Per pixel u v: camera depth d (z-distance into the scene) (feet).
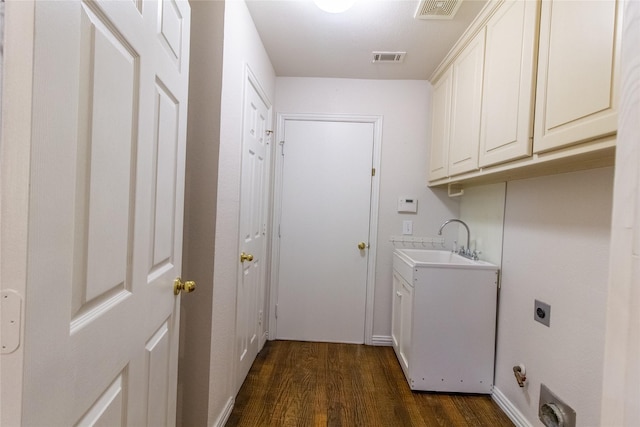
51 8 1.52
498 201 6.64
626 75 1.45
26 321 1.45
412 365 6.54
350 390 6.57
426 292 6.50
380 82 8.91
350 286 9.01
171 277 3.48
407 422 5.63
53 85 1.55
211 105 4.66
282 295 9.05
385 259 8.98
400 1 5.60
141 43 2.52
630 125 1.42
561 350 4.65
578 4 3.37
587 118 3.24
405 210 8.90
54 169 1.59
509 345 6.01
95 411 2.10
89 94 1.88
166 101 3.14
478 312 6.48
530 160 4.25
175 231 3.55
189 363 4.69
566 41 3.56
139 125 2.54
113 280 2.25
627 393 1.37
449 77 7.34
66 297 1.72
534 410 5.20
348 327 9.03
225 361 5.39
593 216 4.16
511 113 4.63
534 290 5.33
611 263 1.49
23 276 1.44
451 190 8.70
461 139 6.51
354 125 8.95
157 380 3.16
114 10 2.10
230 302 5.53
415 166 8.93
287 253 9.02
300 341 9.01
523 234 5.72
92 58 1.90
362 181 9.00
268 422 5.50
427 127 8.87
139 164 2.58
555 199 4.89
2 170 1.41
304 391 6.48
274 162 8.93
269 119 8.21
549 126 3.85
